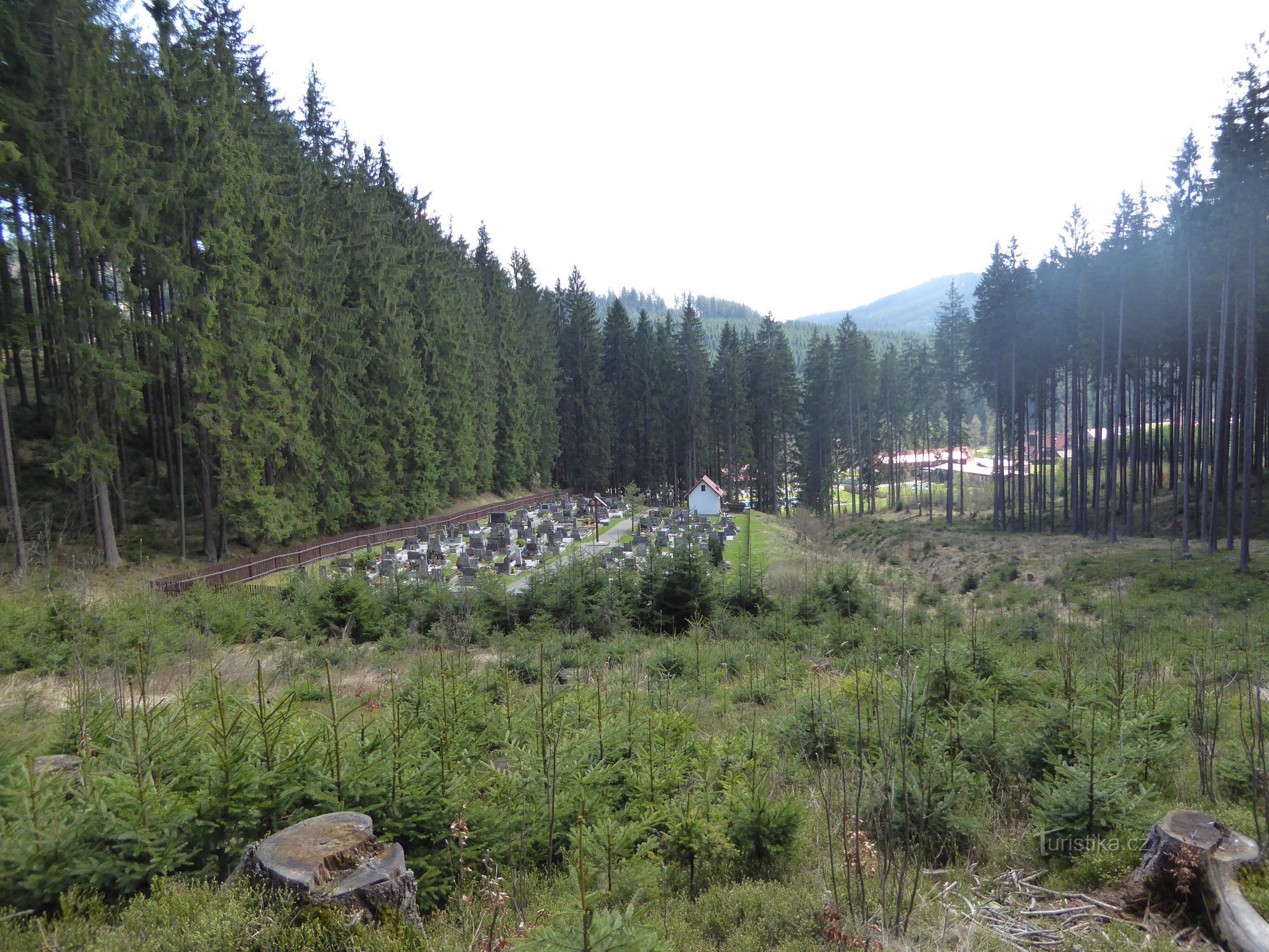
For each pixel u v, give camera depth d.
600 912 4.01
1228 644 15.04
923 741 6.79
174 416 36.00
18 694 11.08
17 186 26.69
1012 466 57.88
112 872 4.32
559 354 94.44
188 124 32.22
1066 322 51.16
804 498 89.38
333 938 3.83
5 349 30.53
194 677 12.15
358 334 49.09
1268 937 4.19
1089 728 6.99
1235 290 33.66
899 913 4.54
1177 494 50.75
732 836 5.97
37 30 26.38
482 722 7.95
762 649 16.17
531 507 73.94
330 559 37.62
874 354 94.25
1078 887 5.42
